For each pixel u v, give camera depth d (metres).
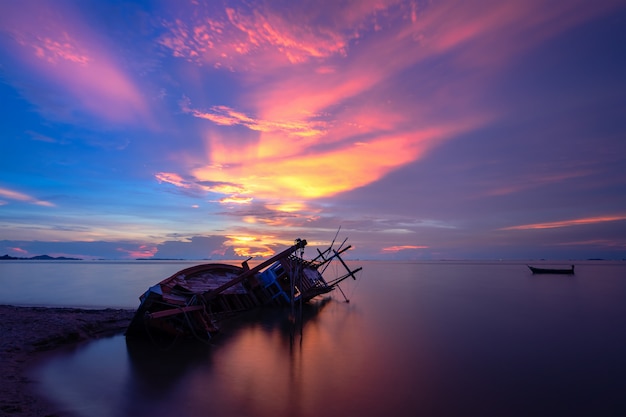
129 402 12.57
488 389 14.10
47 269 148.50
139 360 17.52
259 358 18.20
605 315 32.44
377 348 20.38
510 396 13.45
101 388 13.83
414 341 22.14
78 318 24.97
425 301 44.31
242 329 25.91
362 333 24.64
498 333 24.53
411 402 12.84
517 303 41.66
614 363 17.39
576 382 14.85
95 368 16.22
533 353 19.27
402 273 133.12
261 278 35.84
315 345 21.06
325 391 13.80
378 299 46.84
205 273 31.06
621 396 13.42
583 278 95.50
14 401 11.95
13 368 15.39
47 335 19.84
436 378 15.28
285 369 16.42
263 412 11.96
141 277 90.88
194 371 16.02
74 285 65.75
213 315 29.06
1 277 90.50
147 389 13.83
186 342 21.22
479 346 20.81
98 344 20.42
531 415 11.94
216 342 21.53
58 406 11.95
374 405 12.59
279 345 20.98
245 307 33.31
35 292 52.53
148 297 20.44
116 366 16.56
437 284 74.81
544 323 28.36
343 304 41.78
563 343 21.50
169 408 12.14
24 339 18.95
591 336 23.45
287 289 34.97
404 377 15.41
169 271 129.75
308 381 14.86
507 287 66.00
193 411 11.95
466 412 12.11
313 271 42.94
